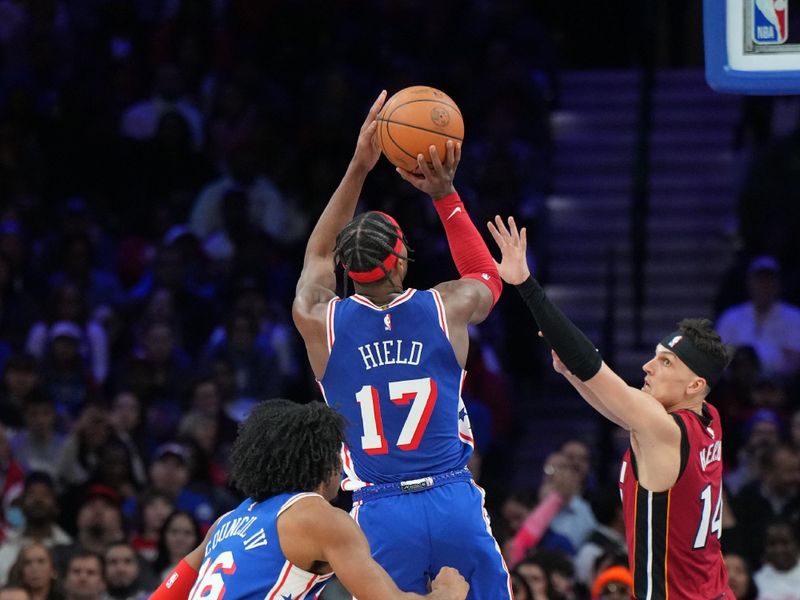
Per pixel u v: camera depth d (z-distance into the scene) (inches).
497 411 907.4
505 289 994.1
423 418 387.2
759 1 410.9
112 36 1191.6
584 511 725.9
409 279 946.7
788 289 1021.8
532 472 967.0
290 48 1177.4
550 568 640.4
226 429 837.8
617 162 1190.3
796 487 752.3
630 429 388.2
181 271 963.3
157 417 861.8
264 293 983.6
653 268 1119.6
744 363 882.1
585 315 1095.6
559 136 1216.8
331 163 1072.8
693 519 385.7
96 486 731.4
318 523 357.4
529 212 1067.3
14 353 895.7
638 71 1250.0
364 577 354.6
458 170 1068.5
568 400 1008.2
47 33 1155.3
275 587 359.9
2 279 954.1
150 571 672.4
